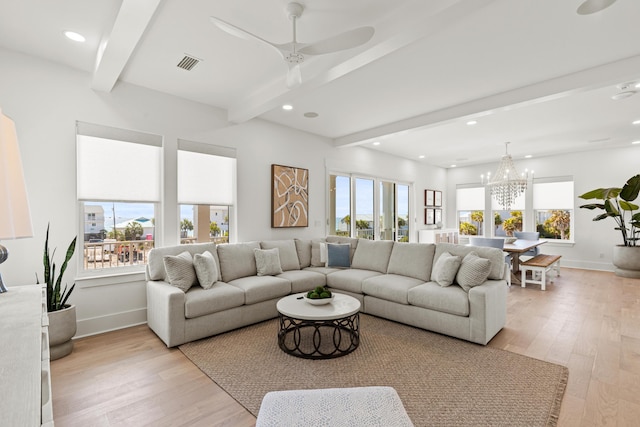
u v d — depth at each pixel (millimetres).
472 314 3012
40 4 2197
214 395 2182
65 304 2859
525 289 5117
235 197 4414
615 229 6180
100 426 1868
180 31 2520
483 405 2055
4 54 2777
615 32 2479
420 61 2947
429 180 8398
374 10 2260
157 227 3758
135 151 3572
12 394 724
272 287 3615
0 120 1104
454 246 3809
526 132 5301
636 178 5492
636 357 2705
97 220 3352
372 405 1250
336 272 4332
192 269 3312
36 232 2924
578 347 2918
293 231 5172
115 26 2174
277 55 2896
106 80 3029
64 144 3072
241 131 4473
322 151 5652
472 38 2568
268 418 1178
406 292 3451
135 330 3348
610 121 4688
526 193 7617
